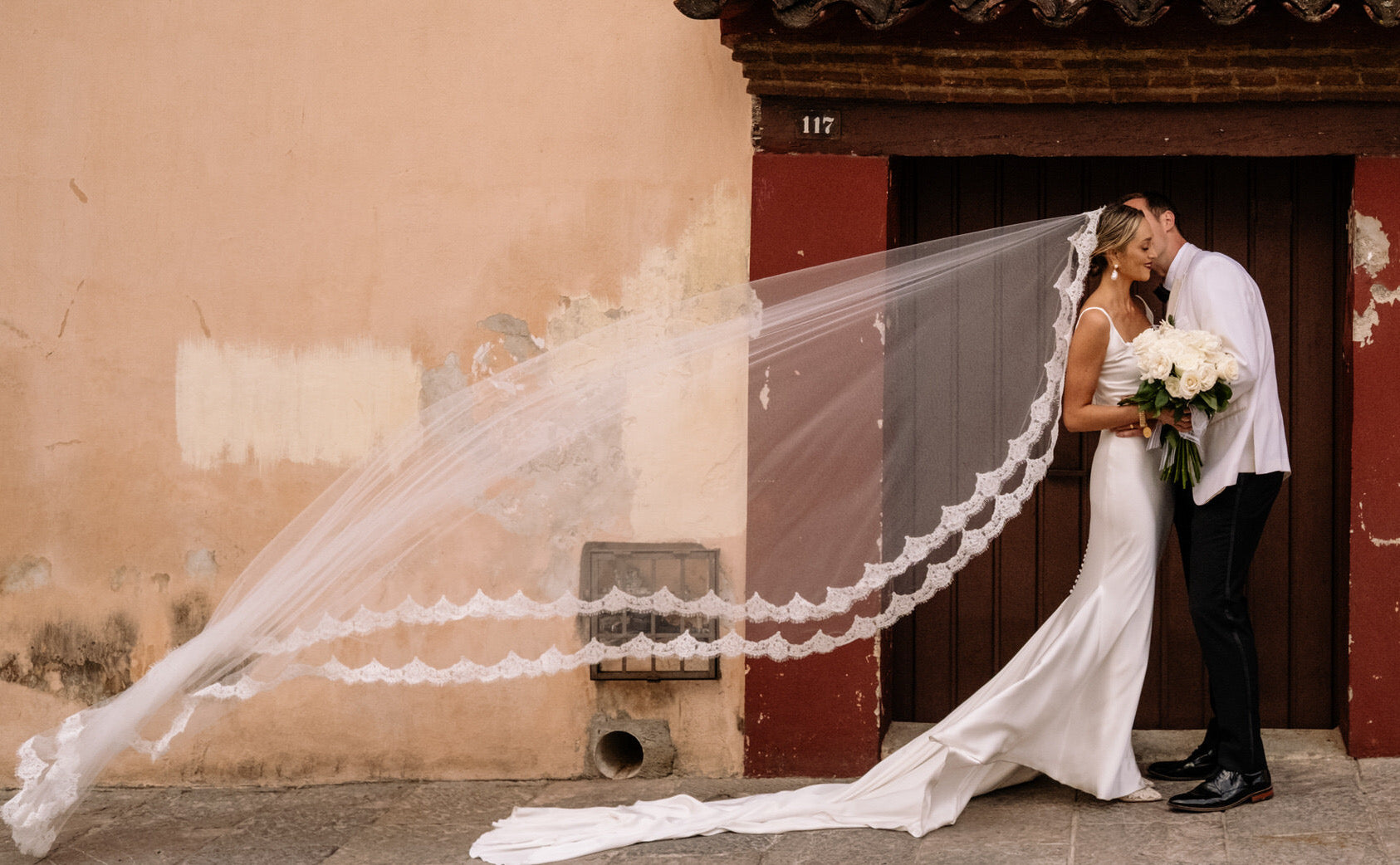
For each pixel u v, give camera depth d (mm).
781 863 3936
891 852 3979
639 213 4836
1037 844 3951
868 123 4711
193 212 4938
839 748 4773
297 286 4922
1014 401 4367
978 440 4402
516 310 4883
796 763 4801
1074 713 4184
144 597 4984
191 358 4953
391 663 4805
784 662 4785
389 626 4738
